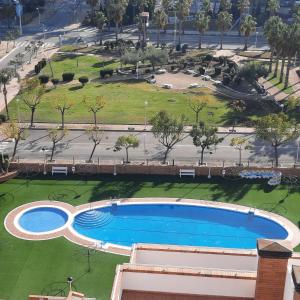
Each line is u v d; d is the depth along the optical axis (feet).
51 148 319.47
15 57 519.60
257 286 110.42
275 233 244.22
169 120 296.71
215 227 250.16
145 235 243.60
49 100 400.47
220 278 120.47
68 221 247.50
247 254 132.67
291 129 330.95
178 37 615.98
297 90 433.07
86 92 421.18
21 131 325.83
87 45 574.15
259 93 426.10
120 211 258.98
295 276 98.58
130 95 417.08
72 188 276.82
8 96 405.18
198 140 292.20
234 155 314.55
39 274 210.79
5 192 271.90
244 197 270.87
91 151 316.40
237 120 368.48
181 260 134.72
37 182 282.15
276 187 279.90
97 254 223.30
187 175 289.33
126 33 627.46
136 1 654.53
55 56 530.27
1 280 207.51
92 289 202.08
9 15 638.12
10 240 232.53
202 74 474.08
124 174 290.15
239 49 570.05
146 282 122.83
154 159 306.76
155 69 487.20
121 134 342.85
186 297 122.11
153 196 270.67
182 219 255.09
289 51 423.23
